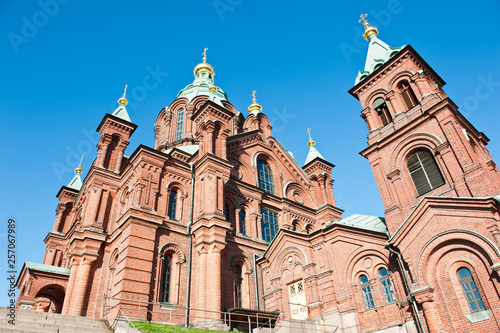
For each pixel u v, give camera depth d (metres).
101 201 30.75
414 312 19.11
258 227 31.72
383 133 27.41
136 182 27.53
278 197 35.22
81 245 28.41
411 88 27.16
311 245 25.75
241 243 29.16
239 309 23.12
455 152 21.98
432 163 23.45
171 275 25.02
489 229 16.72
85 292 26.31
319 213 38.00
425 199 19.23
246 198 32.31
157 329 17.59
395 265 21.17
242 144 35.88
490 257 16.30
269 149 38.56
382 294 21.55
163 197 27.62
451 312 17.06
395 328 20.05
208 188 28.12
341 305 22.58
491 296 16.02
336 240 24.48
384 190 25.16
